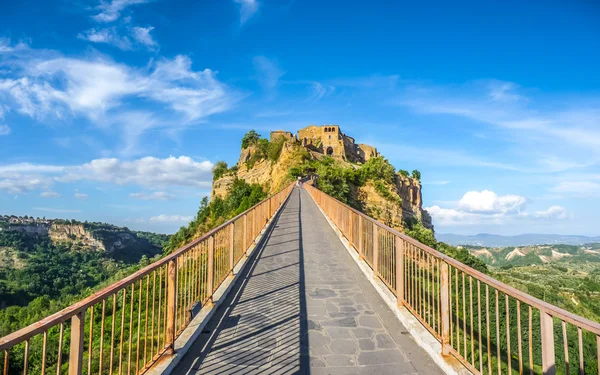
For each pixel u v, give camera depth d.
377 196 78.19
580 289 44.19
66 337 10.95
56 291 63.72
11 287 61.19
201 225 71.62
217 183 105.81
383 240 7.45
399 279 6.09
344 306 6.52
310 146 110.12
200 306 5.76
